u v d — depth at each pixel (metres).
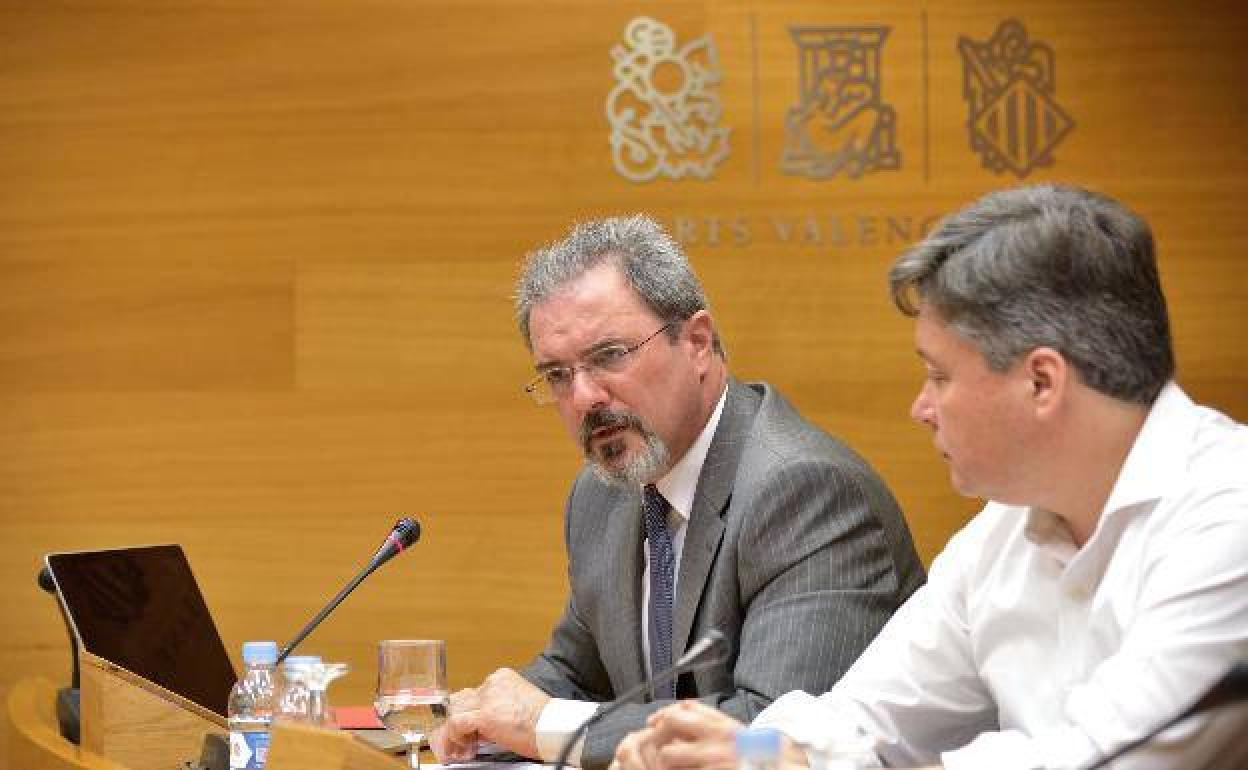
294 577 16.42
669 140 16.23
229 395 16.47
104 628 8.82
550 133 16.30
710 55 16.22
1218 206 16.20
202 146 16.45
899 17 16.20
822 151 16.19
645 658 9.53
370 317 16.42
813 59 16.20
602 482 9.97
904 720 7.25
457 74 16.33
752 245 16.19
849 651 8.46
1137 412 6.08
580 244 9.21
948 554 7.33
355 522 16.44
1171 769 5.70
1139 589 6.10
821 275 16.17
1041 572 6.74
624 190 16.27
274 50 16.39
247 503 16.44
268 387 16.44
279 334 16.44
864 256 16.17
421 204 16.39
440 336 16.39
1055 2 16.20
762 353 16.20
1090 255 5.96
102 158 16.48
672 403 9.09
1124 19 16.20
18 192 16.50
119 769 7.33
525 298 9.37
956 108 16.17
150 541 16.47
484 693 8.71
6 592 16.39
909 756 7.25
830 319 16.17
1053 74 16.20
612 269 9.09
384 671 8.02
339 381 16.45
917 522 16.19
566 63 16.30
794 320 16.19
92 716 8.30
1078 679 6.49
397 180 16.39
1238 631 5.79
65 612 8.75
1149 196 16.20
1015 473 6.16
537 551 16.33
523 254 16.30
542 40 16.33
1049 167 16.19
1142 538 6.11
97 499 16.50
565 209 16.28
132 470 16.50
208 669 9.50
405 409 16.41
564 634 10.35
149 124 16.45
